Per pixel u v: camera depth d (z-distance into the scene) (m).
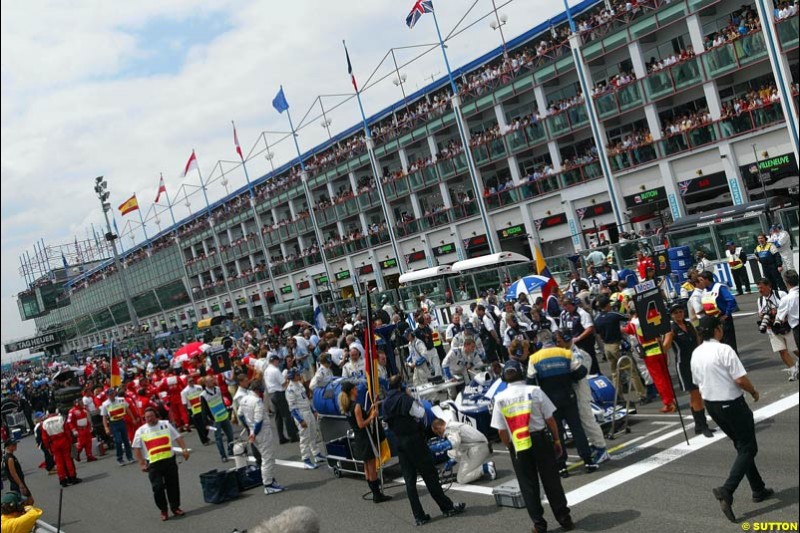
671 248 23.67
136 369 31.48
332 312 40.75
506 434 8.13
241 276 70.69
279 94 57.28
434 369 20.23
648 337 10.60
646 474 9.19
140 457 12.64
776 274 20.36
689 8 32.62
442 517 9.48
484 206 44.44
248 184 62.38
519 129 41.28
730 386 7.27
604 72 38.88
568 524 7.95
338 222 57.12
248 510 11.96
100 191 54.16
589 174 38.34
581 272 28.45
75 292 112.94
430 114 46.97
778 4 29.11
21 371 110.31
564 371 9.71
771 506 7.30
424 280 37.06
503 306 20.14
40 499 17.47
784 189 31.47
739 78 33.00
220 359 20.94
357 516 10.39
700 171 33.34
